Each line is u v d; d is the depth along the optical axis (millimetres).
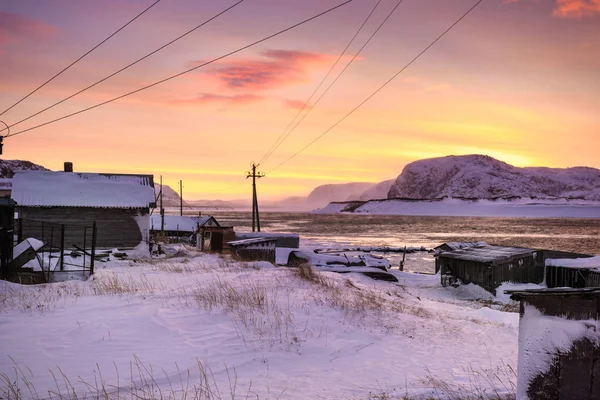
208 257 33719
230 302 12914
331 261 36406
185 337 9914
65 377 7258
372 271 33250
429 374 8445
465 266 32719
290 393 6957
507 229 165375
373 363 9078
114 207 33906
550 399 5266
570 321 5219
